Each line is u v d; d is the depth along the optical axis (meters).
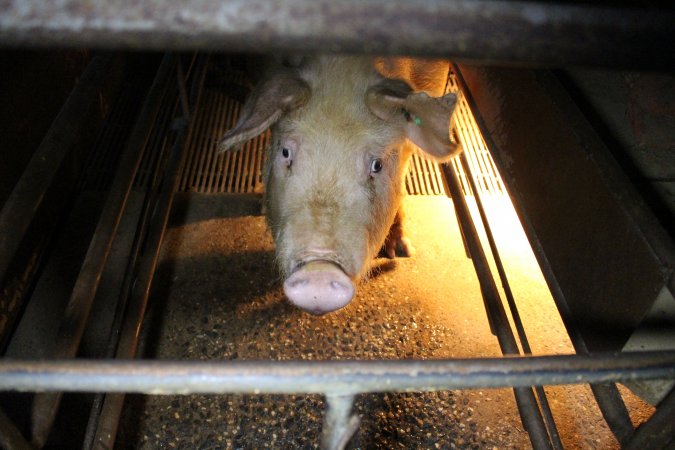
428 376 1.02
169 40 0.71
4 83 2.95
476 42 0.73
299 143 2.71
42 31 0.68
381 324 3.54
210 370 0.96
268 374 0.98
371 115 2.79
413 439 2.92
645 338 1.75
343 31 0.71
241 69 6.14
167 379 0.95
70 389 0.95
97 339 3.32
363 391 1.01
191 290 3.65
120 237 3.95
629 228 1.55
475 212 4.49
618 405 1.70
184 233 4.09
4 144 2.95
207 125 5.29
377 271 3.91
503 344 2.34
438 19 0.71
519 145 2.33
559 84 2.04
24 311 3.39
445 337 3.51
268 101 2.51
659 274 1.42
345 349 3.37
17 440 1.45
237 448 2.83
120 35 0.70
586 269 1.80
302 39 0.71
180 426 2.89
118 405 2.21
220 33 0.70
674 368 1.10
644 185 1.95
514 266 4.05
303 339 3.40
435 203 4.59
